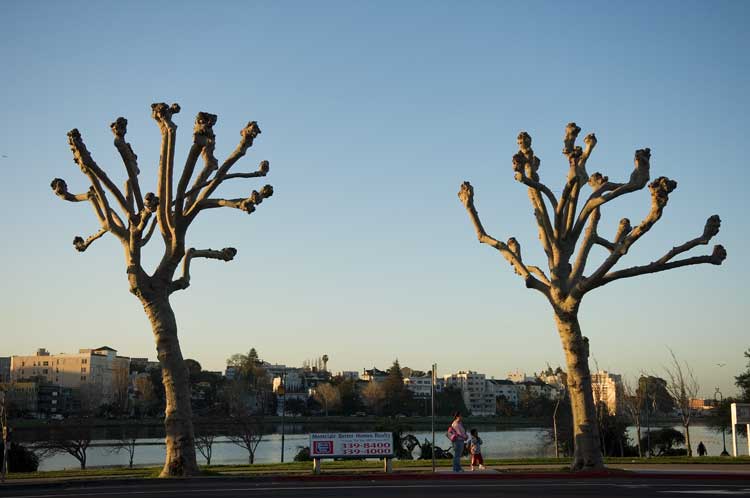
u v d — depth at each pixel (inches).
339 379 7258.9
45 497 681.0
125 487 787.4
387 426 1771.7
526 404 6092.5
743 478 861.8
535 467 1014.4
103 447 2741.1
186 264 973.8
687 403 2046.0
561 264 962.1
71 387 7071.9
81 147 906.7
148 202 869.2
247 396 5349.4
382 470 973.2
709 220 922.7
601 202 938.7
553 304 953.5
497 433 4065.0
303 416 6058.1
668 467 1007.0
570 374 943.0
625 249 898.1
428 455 1491.1
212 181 932.0
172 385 903.1
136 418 5319.9
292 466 1072.8
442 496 677.9
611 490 733.3
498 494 695.1
